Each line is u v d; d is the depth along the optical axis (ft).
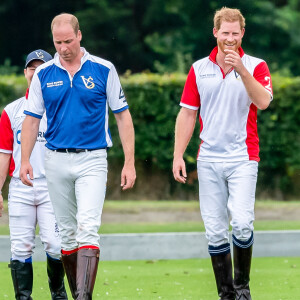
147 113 166.20
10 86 159.74
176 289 72.79
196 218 134.62
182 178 58.70
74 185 54.34
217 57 56.24
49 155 54.13
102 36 278.05
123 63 279.90
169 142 167.53
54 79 53.42
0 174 59.36
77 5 281.54
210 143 56.75
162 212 140.77
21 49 282.77
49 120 54.03
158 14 276.00
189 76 57.72
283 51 271.49
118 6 277.85
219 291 58.90
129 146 54.90
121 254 91.97
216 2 270.67
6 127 59.16
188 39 271.69
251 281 77.41
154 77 166.40
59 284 60.70
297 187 169.89
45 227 58.80
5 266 86.94
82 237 52.47
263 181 170.19
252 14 269.03
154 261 90.84
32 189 58.44
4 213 133.18
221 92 55.93
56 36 52.01
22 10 280.92
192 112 58.70
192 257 93.45
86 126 53.31
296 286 74.33
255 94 54.24
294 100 166.91
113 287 73.72
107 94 54.29
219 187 57.26
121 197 167.84
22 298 59.06
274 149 168.66
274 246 94.89
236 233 56.18
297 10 274.98
